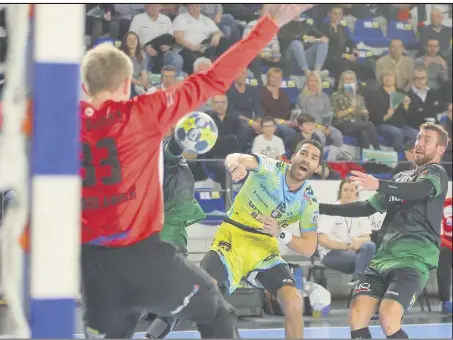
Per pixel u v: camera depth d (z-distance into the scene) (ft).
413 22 70.90
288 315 28.99
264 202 29.94
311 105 62.23
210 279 17.94
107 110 16.79
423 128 29.50
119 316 17.44
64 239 12.44
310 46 66.13
